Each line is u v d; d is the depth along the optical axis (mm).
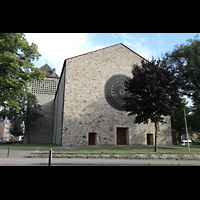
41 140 36875
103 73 26000
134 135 25922
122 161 10930
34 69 16703
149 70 16719
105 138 24156
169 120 28766
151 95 16219
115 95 25938
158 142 27312
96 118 24281
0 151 14055
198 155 13508
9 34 15438
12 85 15328
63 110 23062
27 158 11398
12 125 36000
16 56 15188
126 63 27750
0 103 16312
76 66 24828
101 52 26703
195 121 32625
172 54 22484
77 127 23203
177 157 13141
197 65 20000
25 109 35656
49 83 41062
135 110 16188
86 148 18422
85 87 24641
